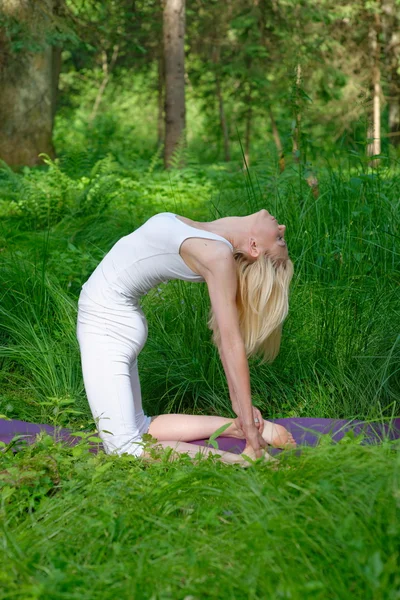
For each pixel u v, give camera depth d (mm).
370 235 5039
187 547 2281
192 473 2721
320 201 5520
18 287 5246
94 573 2213
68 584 2121
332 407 4129
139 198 9523
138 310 3629
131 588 2072
